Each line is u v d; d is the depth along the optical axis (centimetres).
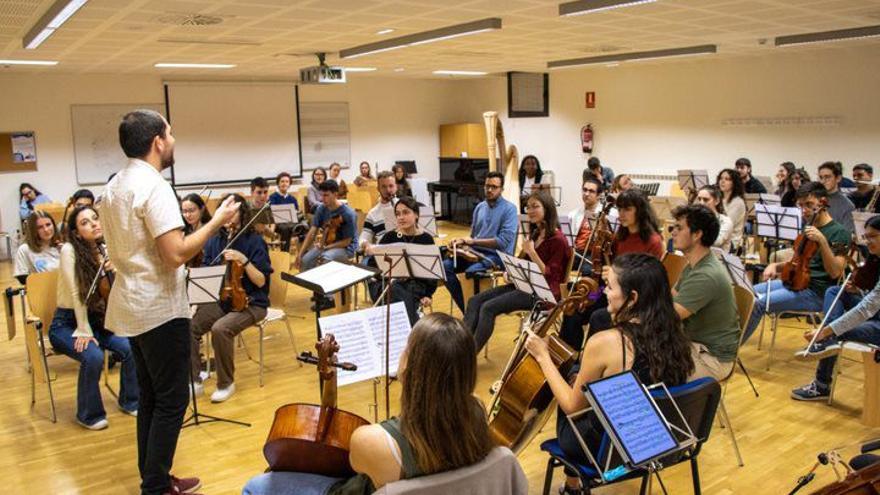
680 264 414
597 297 430
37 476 334
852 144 882
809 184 473
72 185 1040
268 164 1201
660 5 556
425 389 155
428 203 1237
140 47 734
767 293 443
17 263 503
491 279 518
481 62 1010
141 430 281
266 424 388
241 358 502
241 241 454
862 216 586
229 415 402
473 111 1395
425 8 554
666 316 237
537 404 251
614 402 199
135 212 251
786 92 937
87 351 385
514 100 1209
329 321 277
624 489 307
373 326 285
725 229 574
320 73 821
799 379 439
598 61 963
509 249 535
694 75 1035
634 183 1134
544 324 279
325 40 725
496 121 745
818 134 912
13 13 527
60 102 1016
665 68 1070
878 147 860
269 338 549
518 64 1047
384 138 1335
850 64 870
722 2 545
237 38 690
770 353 462
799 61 919
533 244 459
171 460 277
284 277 296
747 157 992
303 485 216
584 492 234
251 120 1174
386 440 159
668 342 235
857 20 649
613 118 1152
